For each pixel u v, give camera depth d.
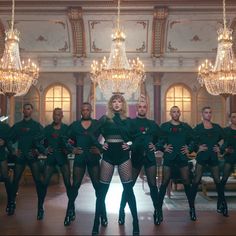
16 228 4.14
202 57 13.64
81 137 4.29
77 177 4.27
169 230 4.08
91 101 14.14
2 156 4.91
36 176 4.80
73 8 11.84
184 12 12.04
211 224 4.41
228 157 5.01
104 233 3.94
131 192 3.84
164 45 13.42
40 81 14.53
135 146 4.27
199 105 14.38
